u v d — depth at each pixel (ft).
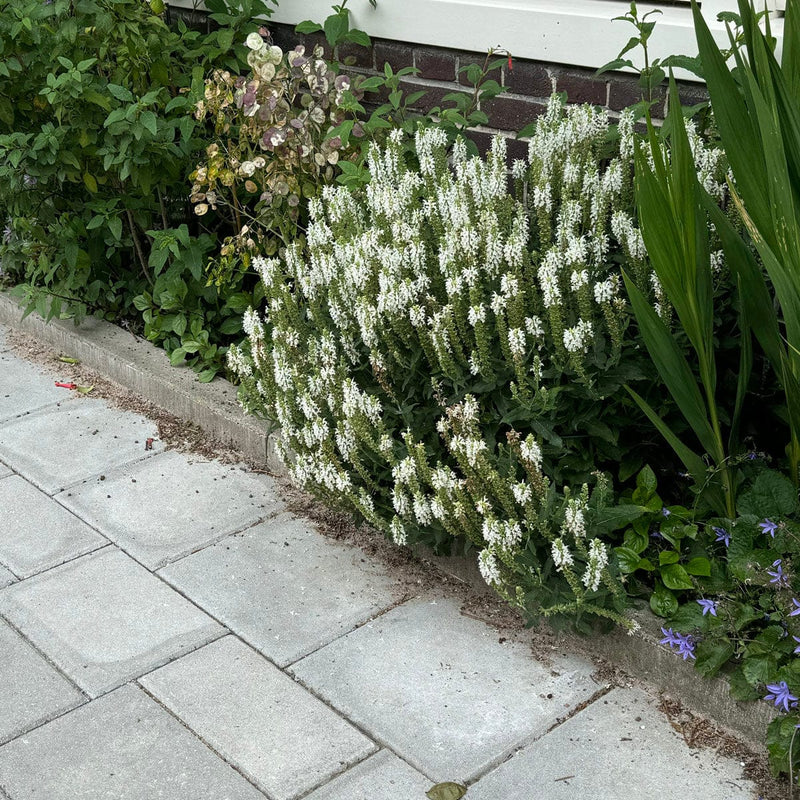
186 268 15.34
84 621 10.66
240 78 14.37
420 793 8.48
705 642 9.00
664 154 10.78
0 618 10.77
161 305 15.16
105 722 9.35
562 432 10.63
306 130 14.33
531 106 14.02
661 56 12.55
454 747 8.93
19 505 12.64
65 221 15.39
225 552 11.65
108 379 15.56
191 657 10.11
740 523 9.30
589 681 9.61
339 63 15.40
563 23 13.17
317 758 8.87
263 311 15.19
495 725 9.15
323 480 10.89
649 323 8.98
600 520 9.48
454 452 9.70
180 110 15.51
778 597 8.77
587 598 9.28
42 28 14.87
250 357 12.68
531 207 11.82
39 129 15.83
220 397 13.98
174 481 13.03
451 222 10.96
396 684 9.66
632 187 11.25
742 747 8.80
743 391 9.57
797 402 9.34
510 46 13.84
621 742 8.91
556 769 8.68
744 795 8.34
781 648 8.64
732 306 10.58
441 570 11.13
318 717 9.32
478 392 10.39
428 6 14.51
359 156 14.46
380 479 10.93
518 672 9.75
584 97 13.42
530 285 10.41
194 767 8.83
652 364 10.32
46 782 8.73
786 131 8.60
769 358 9.64
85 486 12.99
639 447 11.00
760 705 8.70
